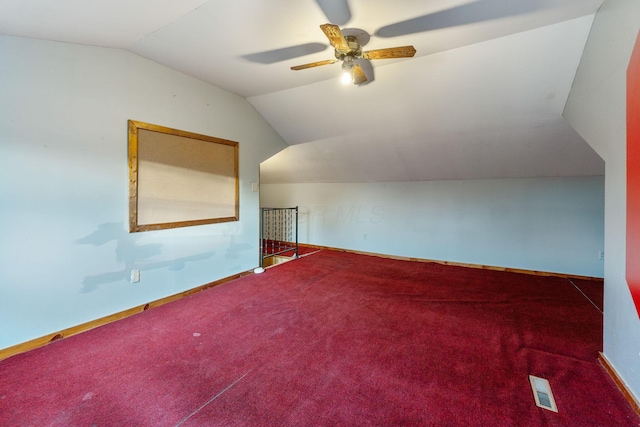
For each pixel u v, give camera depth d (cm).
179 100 312
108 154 258
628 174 160
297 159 544
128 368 194
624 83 162
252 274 419
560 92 266
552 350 218
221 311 289
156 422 148
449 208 488
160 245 303
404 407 160
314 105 376
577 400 164
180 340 232
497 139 357
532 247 429
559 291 351
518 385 178
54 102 225
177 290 322
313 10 192
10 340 210
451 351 218
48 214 225
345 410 158
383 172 512
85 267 247
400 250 538
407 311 292
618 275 176
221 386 177
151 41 240
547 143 345
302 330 251
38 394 168
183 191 322
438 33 223
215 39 234
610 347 188
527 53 240
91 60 245
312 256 553
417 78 294
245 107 396
